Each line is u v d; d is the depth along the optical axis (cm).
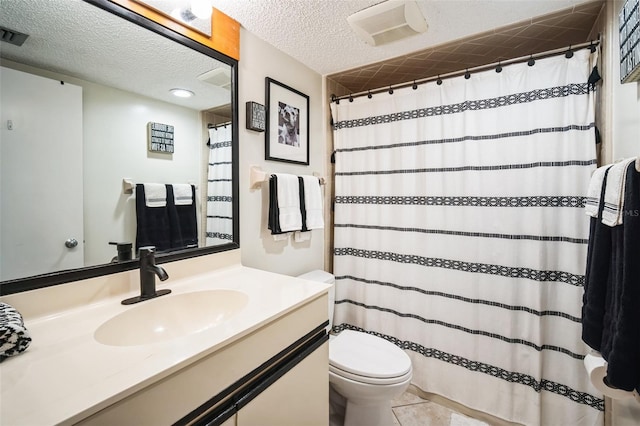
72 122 92
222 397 73
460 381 160
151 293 100
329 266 214
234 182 141
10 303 78
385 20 133
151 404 58
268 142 160
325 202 210
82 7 93
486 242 153
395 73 203
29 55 83
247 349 79
